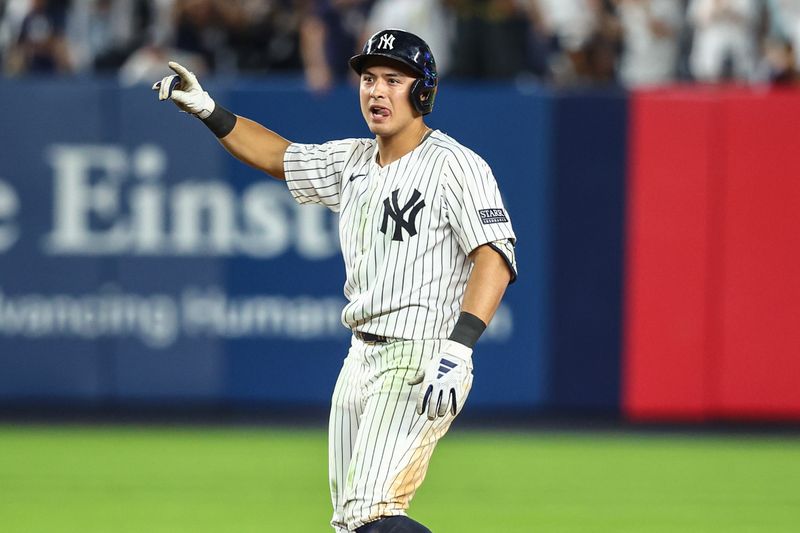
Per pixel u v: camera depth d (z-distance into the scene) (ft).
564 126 110.63
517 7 128.98
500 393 112.57
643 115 110.22
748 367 111.04
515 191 110.93
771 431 111.55
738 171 109.81
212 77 127.54
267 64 129.90
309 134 110.93
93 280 112.88
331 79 126.72
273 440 106.42
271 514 81.20
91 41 136.87
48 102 111.65
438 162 49.88
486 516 81.56
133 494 87.04
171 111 111.86
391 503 49.03
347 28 126.72
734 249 110.22
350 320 50.98
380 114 49.78
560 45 132.98
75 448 102.99
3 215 112.37
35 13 133.90
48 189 112.37
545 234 111.24
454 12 128.47
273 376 113.50
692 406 111.86
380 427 49.16
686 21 137.39
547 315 111.75
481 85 123.54
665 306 111.14
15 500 84.99
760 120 109.29
